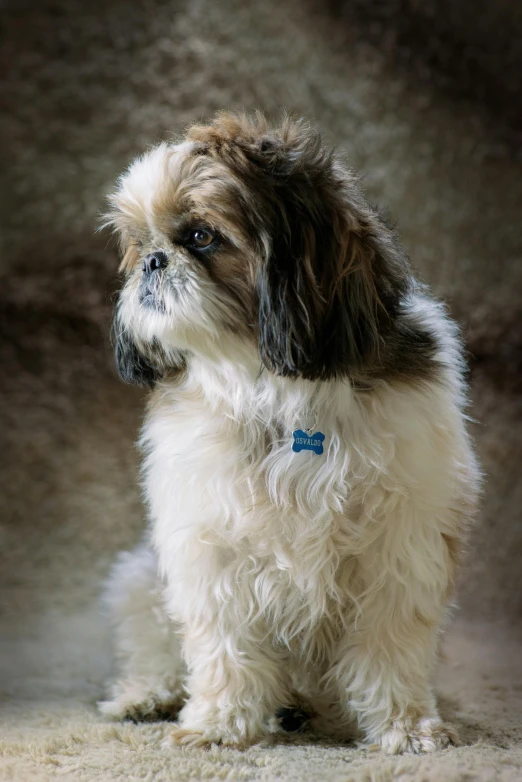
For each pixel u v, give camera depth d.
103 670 4.89
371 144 8.34
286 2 8.36
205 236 3.49
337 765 3.39
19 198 8.34
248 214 3.44
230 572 3.69
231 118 3.80
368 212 3.81
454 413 3.77
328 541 3.57
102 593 5.49
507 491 7.41
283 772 3.30
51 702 4.39
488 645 5.54
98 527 7.11
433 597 3.68
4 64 8.35
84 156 8.38
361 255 3.61
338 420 3.56
